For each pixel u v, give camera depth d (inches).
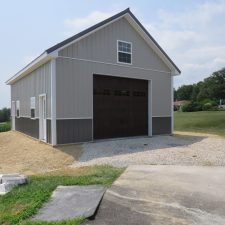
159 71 642.8
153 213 189.3
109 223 175.3
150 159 369.4
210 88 2059.5
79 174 293.3
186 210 194.1
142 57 607.5
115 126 565.0
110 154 409.4
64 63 480.7
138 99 608.4
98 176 279.3
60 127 474.3
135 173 292.8
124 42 572.7
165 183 255.3
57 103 471.8
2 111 1576.0
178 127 991.6
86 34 498.3
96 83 533.3
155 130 633.0
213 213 189.2
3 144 592.1
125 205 202.8
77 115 495.8
